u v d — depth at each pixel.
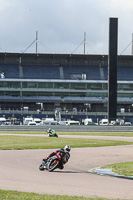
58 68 193.75
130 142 68.19
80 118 162.62
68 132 101.19
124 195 20.20
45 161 31.00
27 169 31.55
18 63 194.38
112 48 114.00
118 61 199.00
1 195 18.80
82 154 47.16
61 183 23.95
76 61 197.50
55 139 72.75
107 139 76.00
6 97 176.38
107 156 45.03
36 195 19.12
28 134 90.06
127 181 25.78
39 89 180.25
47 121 131.75
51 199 18.17
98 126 104.81
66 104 183.75
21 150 50.50
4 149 51.19
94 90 183.00
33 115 160.62
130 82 185.12
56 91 181.25
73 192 20.69
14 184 22.88
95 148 56.09
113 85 113.44
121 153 48.91
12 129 102.25
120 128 105.69
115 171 30.53
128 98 184.00
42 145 57.59
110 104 113.31
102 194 20.33
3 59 193.62
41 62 195.75
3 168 31.69
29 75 187.62
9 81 178.38
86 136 85.38
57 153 30.69
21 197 18.42
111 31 114.19
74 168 33.88
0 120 142.38
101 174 29.75
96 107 184.75
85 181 25.22
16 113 160.00
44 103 182.50
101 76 191.88
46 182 24.22
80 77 190.62
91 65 197.75
